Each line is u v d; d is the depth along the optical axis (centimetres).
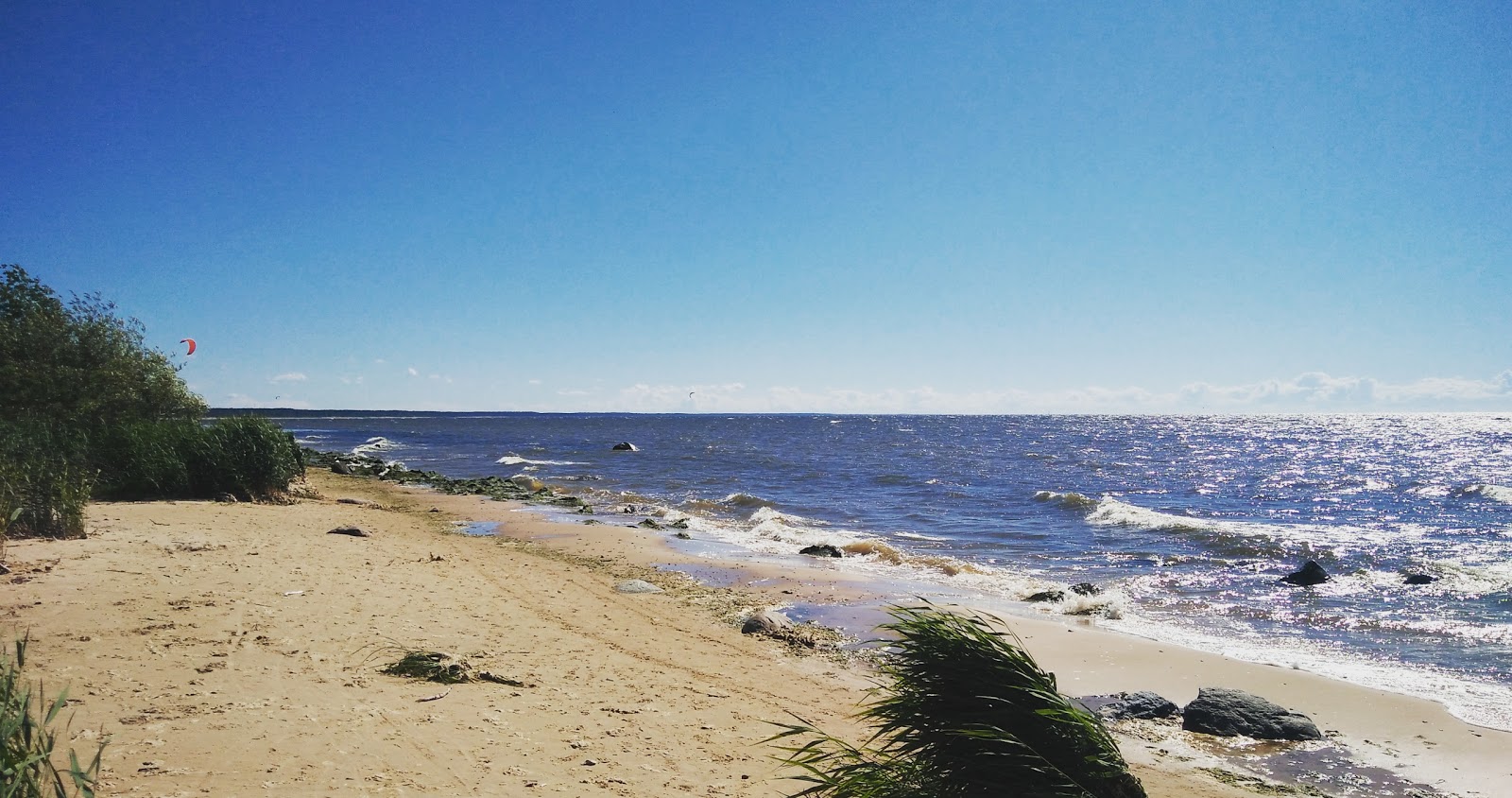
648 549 1791
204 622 852
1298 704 884
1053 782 450
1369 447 7206
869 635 1117
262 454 2173
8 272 2459
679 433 11381
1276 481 3928
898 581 1501
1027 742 470
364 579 1177
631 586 1370
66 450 1859
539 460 5272
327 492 2748
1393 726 820
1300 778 703
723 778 593
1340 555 1855
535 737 635
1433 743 776
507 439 8956
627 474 4253
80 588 945
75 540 1252
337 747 567
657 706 755
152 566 1106
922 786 466
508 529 2073
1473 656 1063
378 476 3716
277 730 585
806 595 1369
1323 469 4731
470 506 2588
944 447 7394
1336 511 2788
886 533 2208
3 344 2209
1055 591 1395
